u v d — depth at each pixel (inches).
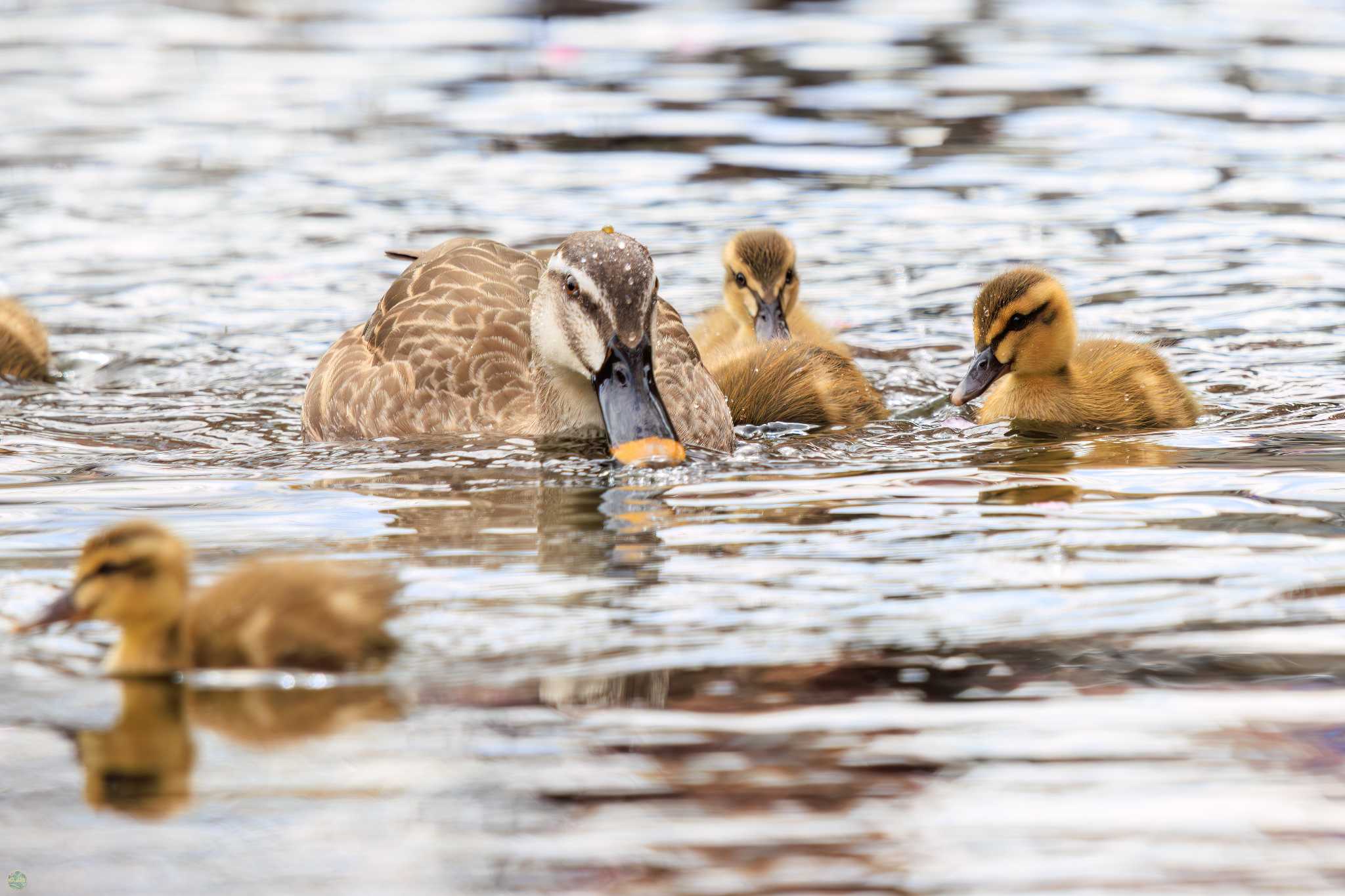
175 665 324.2
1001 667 310.0
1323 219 787.4
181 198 844.6
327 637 320.5
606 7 1291.8
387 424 521.0
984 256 749.9
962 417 559.8
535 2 1315.2
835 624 334.0
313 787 270.1
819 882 238.8
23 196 844.6
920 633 327.9
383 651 324.2
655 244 770.2
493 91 1054.4
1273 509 413.7
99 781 273.9
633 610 343.6
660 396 480.7
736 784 266.5
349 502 435.5
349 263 748.6
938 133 941.8
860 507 424.8
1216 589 350.6
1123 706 291.9
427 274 571.2
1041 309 548.4
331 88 1072.2
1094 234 775.1
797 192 844.6
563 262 503.5
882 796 261.9
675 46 1160.2
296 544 393.4
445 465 478.0
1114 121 955.3
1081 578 359.3
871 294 706.8
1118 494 434.0
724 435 521.0
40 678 321.1
